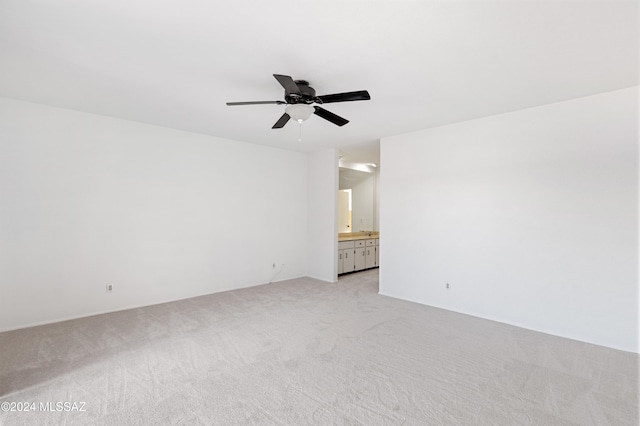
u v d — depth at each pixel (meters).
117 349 2.84
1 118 3.26
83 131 3.73
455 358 2.71
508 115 3.60
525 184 3.48
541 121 3.37
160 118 3.95
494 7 1.75
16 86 2.97
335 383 2.30
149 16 1.86
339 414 1.95
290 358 2.69
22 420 1.87
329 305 4.26
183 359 2.65
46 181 3.51
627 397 2.14
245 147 5.28
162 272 4.37
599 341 3.02
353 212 7.64
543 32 2.00
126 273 4.06
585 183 3.11
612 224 2.97
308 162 6.27
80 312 3.72
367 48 2.20
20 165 3.37
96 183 3.83
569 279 3.20
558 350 2.88
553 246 3.30
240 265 5.23
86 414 1.93
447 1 1.70
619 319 2.93
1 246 3.27
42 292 3.49
